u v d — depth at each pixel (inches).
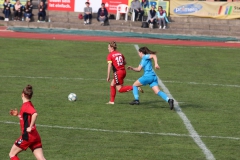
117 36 3681.1
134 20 4141.2
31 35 3543.3
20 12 4062.5
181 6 4239.7
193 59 2898.6
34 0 4576.8
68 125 1460.4
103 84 2146.9
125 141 1317.7
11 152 1015.0
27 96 1005.8
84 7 4168.3
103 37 3607.3
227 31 4033.0
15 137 1321.4
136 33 3814.0
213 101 1883.6
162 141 1327.5
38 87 2026.3
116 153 1209.4
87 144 1280.8
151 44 3351.4
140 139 1341.0
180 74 2443.4
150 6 4192.9
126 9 4195.4
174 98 1904.5
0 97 1808.6
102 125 1470.2
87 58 2824.8
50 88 2016.5
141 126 1472.7
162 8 4082.2
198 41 3614.7
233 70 2615.7
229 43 3565.5
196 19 4232.3
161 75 2395.4
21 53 2888.8
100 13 4040.4
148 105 1769.2
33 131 1000.2
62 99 1817.2
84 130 1412.4
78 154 1193.4
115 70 1733.5
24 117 998.4
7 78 2193.7
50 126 1440.7
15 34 3548.2
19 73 2326.5
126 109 1689.2
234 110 1742.1
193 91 2060.8
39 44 3181.6
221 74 2491.4
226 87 2175.2
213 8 4227.4
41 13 4050.2
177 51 3132.4
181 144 1304.1
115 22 4114.2
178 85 2174.0
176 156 1198.9
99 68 2549.2
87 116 1573.6
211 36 3890.3
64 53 2945.4
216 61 2864.2
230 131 1455.5
